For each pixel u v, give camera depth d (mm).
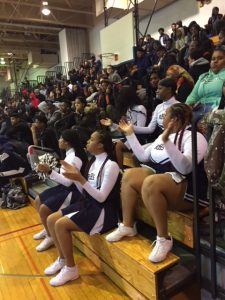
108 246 1872
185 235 1688
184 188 1629
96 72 7617
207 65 3154
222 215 1657
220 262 1501
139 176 1753
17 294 1921
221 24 4875
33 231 2867
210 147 1316
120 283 1854
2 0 8305
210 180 1328
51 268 2102
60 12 9984
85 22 10555
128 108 2715
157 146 1835
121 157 2562
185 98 2775
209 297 1622
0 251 2500
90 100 5438
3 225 3055
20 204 3561
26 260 2332
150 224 1948
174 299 1592
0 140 4227
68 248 1946
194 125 1466
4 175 3672
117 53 7055
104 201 1943
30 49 13516
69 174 1829
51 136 3418
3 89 18328
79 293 1867
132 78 4812
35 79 15711
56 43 13133
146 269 1562
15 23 10141
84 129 3135
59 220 1919
